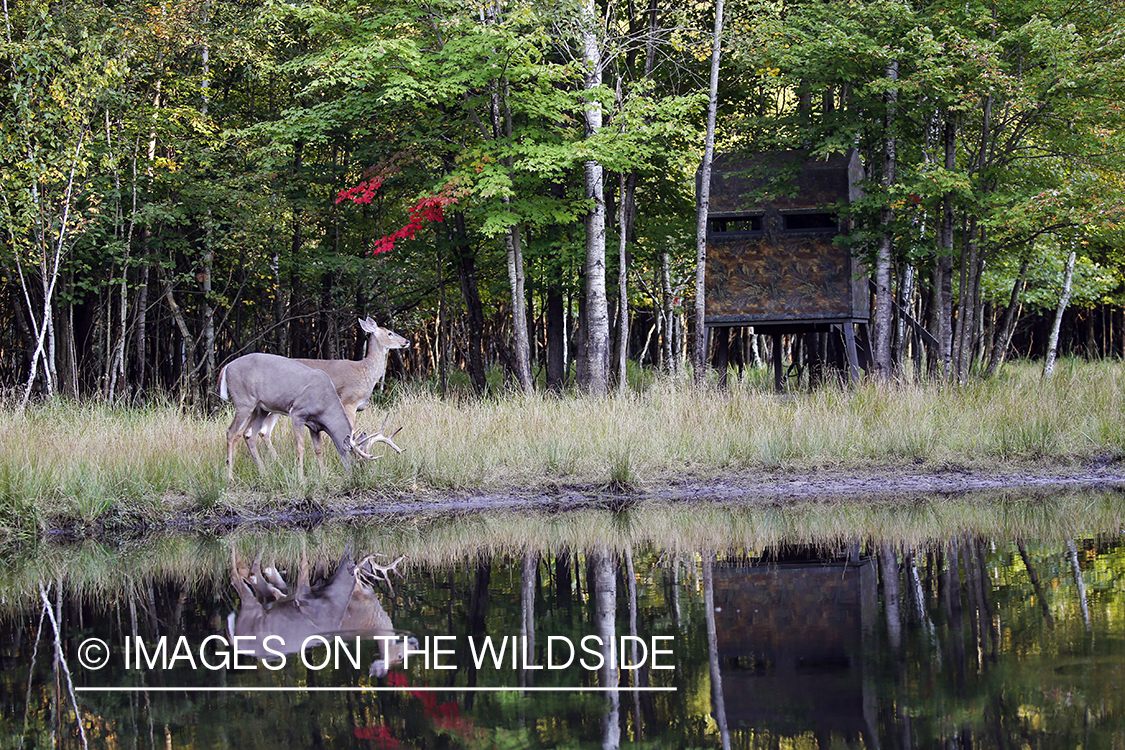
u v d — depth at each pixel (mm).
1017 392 13328
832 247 16719
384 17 16359
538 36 15750
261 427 10977
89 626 5945
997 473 11438
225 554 8336
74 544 9188
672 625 5648
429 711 4301
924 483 11234
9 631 5875
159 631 5770
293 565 7738
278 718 4223
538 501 11023
